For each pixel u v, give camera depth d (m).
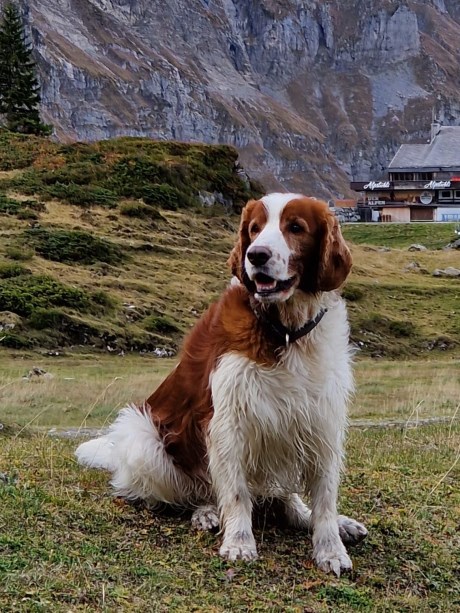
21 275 12.42
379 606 2.14
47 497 2.44
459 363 11.20
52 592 1.97
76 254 14.32
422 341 13.52
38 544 2.16
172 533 2.37
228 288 2.38
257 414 2.22
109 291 12.96
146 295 13.27
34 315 11.05
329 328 2.27
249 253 2.17
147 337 11.52
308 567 2.28
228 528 2.29
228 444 2.26
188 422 2.42
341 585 2.19
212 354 2.31
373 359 12.48
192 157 21.70
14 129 26.92
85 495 2.53
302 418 2.24
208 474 2.42
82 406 6.10
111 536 2.29
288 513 2.51
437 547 2.48
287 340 2.22
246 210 2.30
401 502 2.79
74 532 2.27
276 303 2.21
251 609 2.03
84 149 21.52
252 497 2.39
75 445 3.40
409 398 6.95
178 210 19.36
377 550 2.43
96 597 1.97
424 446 3.88
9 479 2.54
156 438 2.47
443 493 2.91
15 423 4.34
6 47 27.81
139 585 2.06
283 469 2.32
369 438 4.14
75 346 10.92
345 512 2.67
